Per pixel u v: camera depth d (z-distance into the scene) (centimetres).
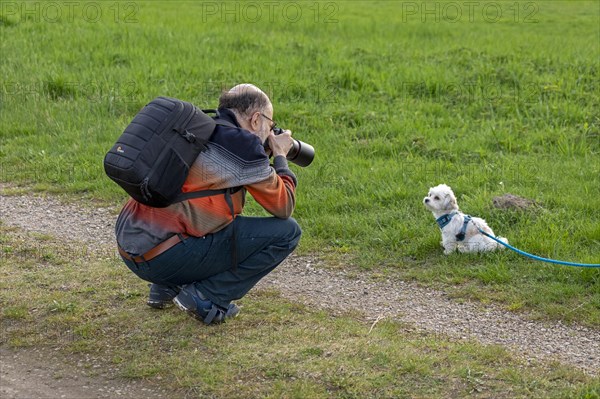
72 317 671
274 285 761
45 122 1334
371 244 852
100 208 992
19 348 630
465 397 543
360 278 779
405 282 768
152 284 689
